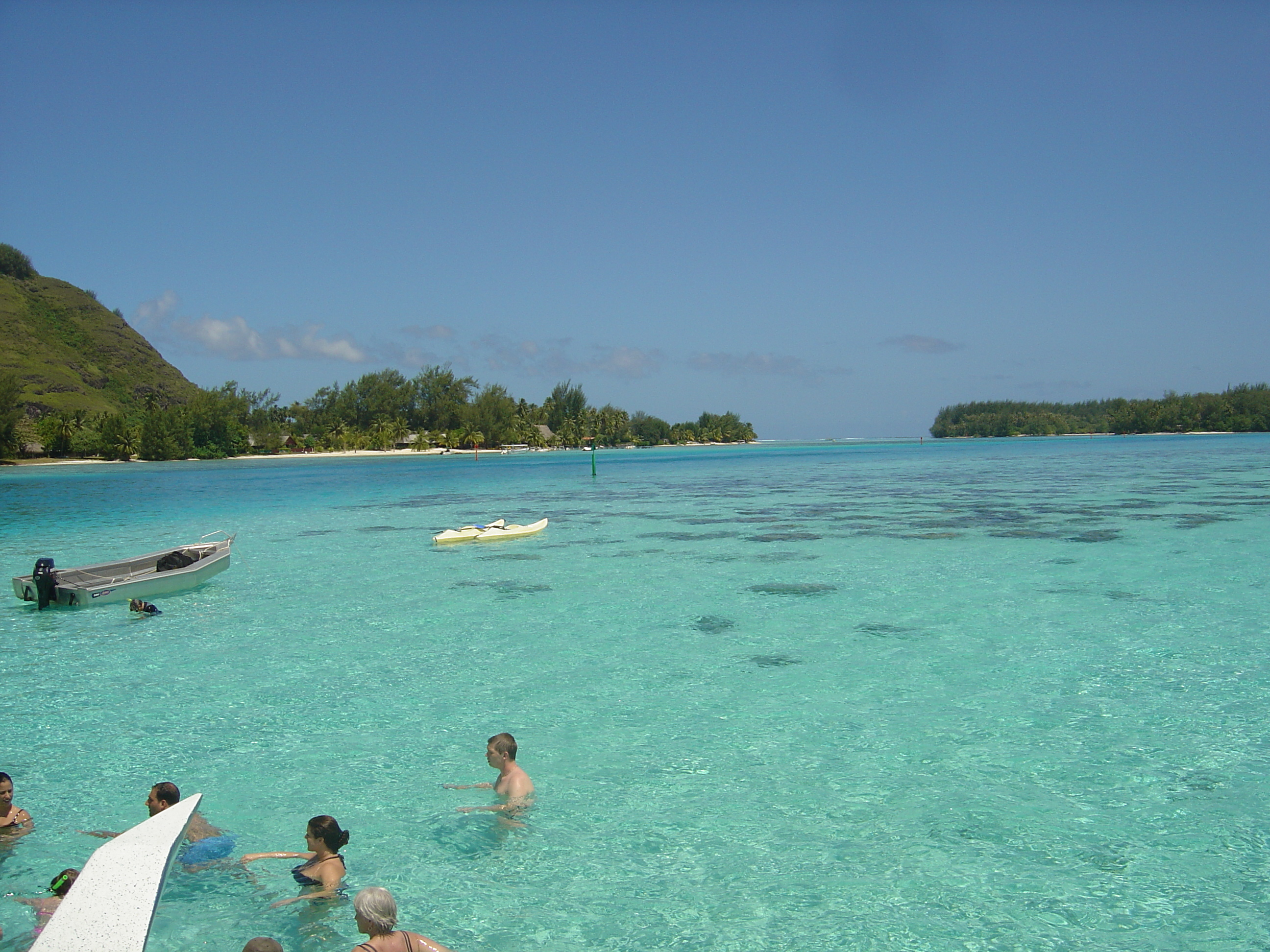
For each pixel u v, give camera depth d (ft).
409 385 584.81
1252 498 122.31
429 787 27.89
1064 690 36.04
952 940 18.78
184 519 117.91
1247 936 18.63
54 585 56.24
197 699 37.09
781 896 20.84
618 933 19.49
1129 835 23.36
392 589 62.54
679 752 30.30
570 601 57.47
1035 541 81.51
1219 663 39.58
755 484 184.24
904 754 29.53
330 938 19.58
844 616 51.34
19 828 25.05
